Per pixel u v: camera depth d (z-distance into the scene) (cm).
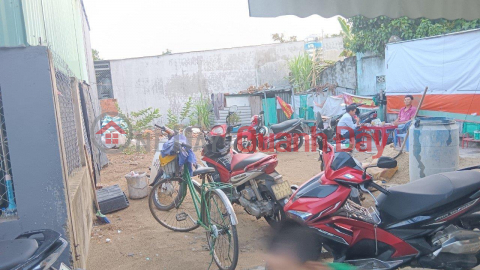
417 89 1087
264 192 461
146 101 2122
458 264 304
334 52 1991
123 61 2095
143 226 515
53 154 292
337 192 324
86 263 398
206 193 404
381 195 346
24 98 285
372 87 1496
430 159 528
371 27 1448
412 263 322
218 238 386
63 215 297
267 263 343
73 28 756
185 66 2106
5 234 288
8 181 301
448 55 977
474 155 838
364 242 326
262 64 2094
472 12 486
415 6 450
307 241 329
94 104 1173
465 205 316
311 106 1511
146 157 1091
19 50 283
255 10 366
